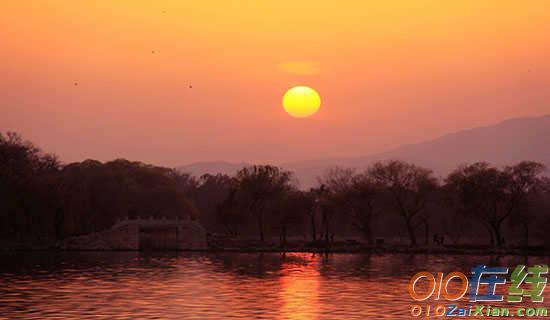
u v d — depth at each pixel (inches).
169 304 4685.0
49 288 5447.8
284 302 4827.8
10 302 4707.2
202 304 4699.8
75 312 4333.2
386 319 4247.0
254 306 4640.8
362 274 6879.9
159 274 6633.9
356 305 4729.3
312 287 5713.6
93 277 6289.4
